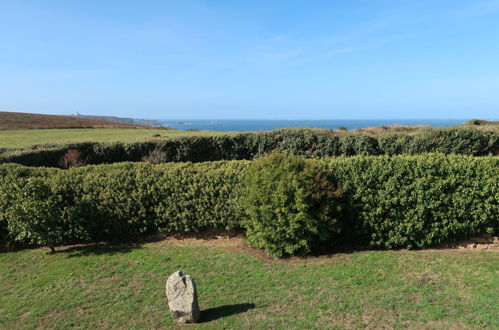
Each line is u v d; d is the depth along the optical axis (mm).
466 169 6379
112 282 5520
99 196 7352
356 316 4328
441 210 6410
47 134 28547
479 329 3912
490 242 6566
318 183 6363
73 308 4742
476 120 25359
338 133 13805
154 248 7070
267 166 6695
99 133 29906
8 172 7727
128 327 4238
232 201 7262
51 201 6902
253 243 6883
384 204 6488
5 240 7266
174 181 7504
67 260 6484
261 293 5066
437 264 5809
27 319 4477
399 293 4852
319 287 5164
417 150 12219
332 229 6363
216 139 14398
